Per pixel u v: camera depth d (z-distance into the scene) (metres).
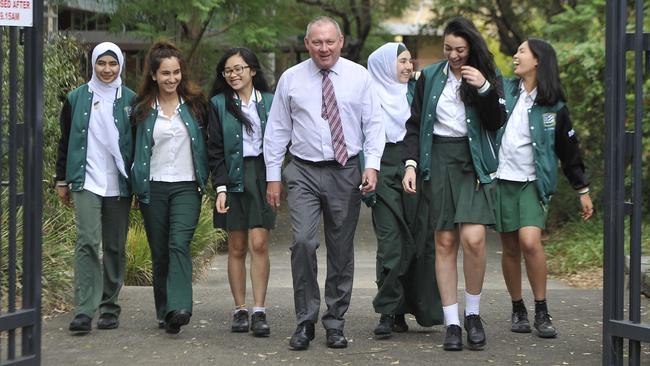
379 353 9.95
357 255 22.00
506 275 11.09
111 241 10.92
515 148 10.59
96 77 10.72
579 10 24.30
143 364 9.45
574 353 9.99
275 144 10.25
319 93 10.00
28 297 8.77
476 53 9.86
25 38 8.71
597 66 22.56
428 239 10.60
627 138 8.62
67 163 10.69
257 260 10.87
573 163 10.80
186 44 25.06
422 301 10.75
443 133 10.03
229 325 11.40
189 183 10.73
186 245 10.62
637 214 8.55
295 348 10.02
